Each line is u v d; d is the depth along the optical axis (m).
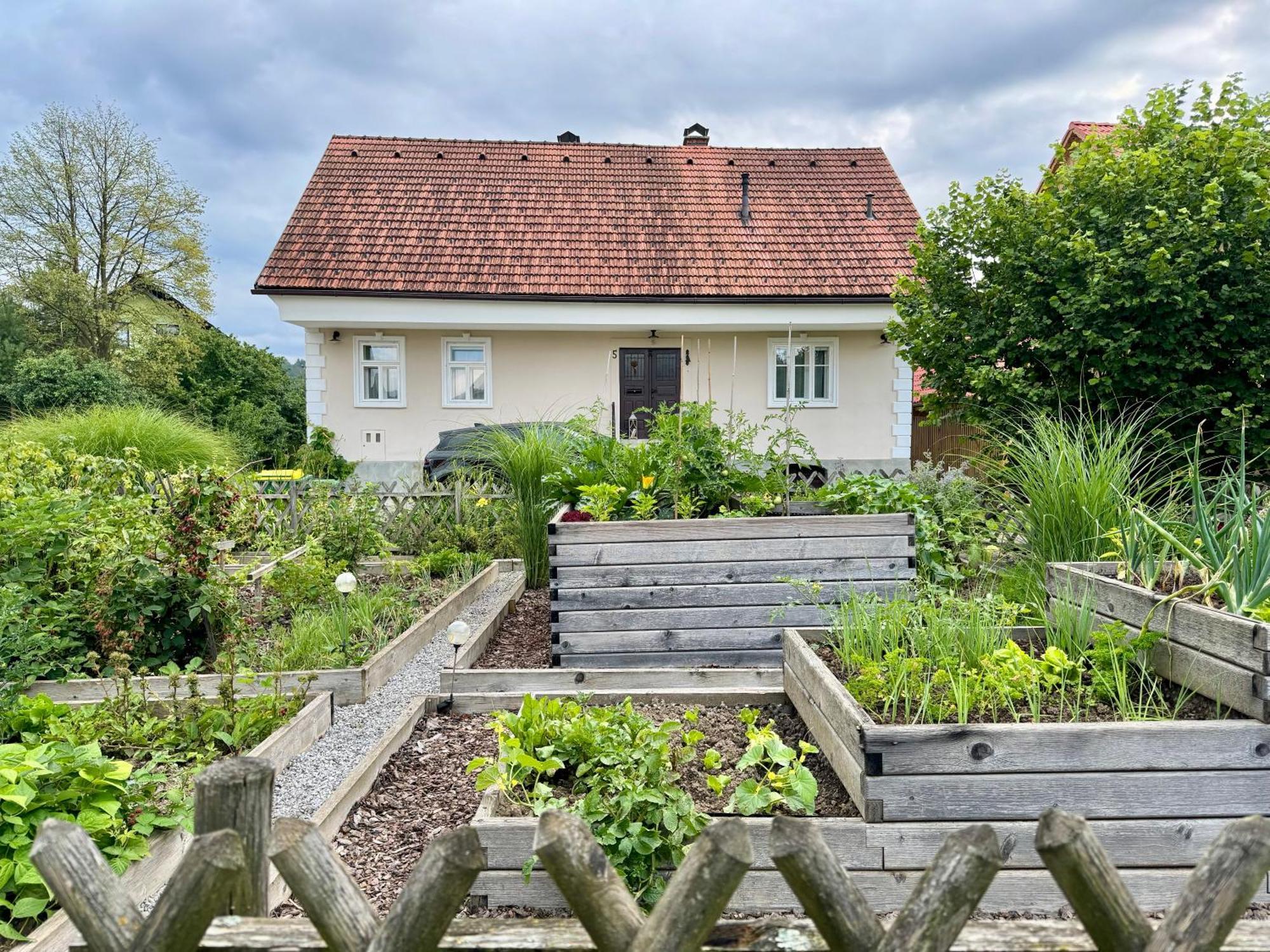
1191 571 2.71
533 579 6.43
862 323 12.57
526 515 6.45
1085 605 2.58
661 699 3.03
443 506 7.35
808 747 2.12
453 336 13.34
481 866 0.93
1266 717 1.91
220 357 26.97
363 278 12.29
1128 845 1.88
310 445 12.20
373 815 2.44
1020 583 3.96
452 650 4.38
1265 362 5.62
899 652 2.38
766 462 5.68
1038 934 0.96
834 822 1.91
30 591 3.69
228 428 21.70
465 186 14.50
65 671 3.52
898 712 2.21
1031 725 1.89
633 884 1.84
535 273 12.84
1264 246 5.62
